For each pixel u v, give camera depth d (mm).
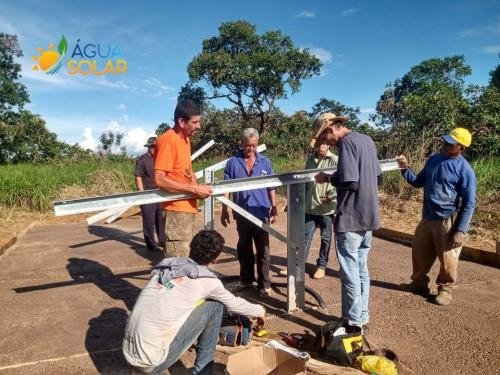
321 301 4129
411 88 41906
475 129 13031
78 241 6953
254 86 30156
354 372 2828
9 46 33812
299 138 25359
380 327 3695
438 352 3271
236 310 2797
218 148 28750
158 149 3256
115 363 3076
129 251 6281
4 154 28578
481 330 3633
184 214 3416
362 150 3141
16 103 33781
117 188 11609
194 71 30047
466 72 39906
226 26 30672
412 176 4395
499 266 5336
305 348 3258
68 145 29469
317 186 4750
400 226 7430
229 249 6367
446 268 4109
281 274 5137
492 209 7652
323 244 4934
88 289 4645
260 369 2826
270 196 4371
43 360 3117
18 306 4160
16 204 9617
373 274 5133
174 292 2574
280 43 31250
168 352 2539
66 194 10727
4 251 6238
